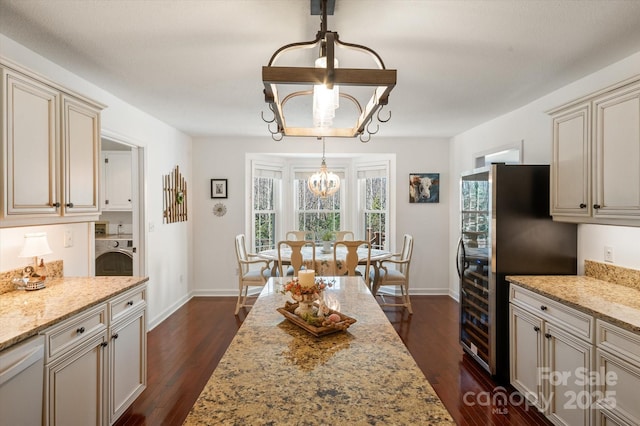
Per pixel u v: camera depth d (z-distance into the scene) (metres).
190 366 2.92
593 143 2.13
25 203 1.76
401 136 5.08
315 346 1.37
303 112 3.76
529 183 2.60
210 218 5.11
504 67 2.49
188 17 1.84
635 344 1.55
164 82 2.81
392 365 1.20
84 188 2.20
